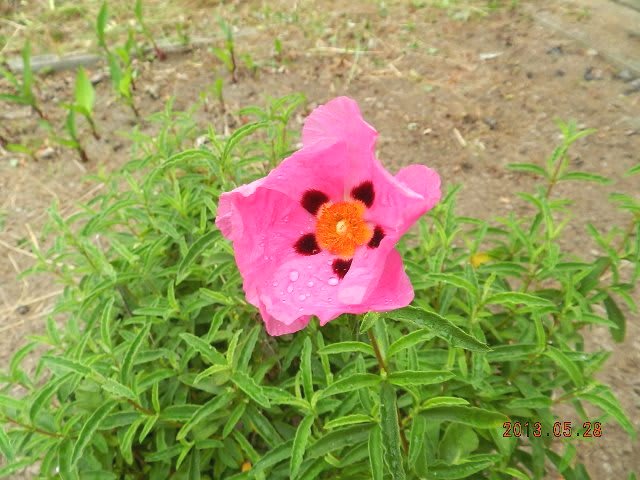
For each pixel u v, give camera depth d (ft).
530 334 0.67
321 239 0.50
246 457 0.68
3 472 0.61
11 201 1.45
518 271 0.73
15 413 0.64
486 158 1.47
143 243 0.80
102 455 0.66
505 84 1.69
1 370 1.12
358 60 1.83
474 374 0.58
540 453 0.63
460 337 0.42
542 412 0.63
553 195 1.36
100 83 1.78
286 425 0.66
